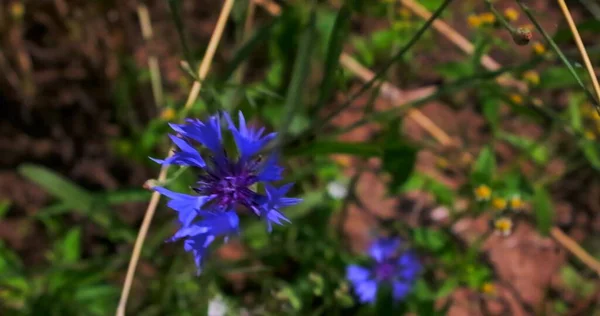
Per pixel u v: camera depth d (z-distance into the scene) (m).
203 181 0.41
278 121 0.54
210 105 0.49
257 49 0.69
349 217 0.66
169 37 0.72
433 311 0.56
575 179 0.70
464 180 0.68
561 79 0.55
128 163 0.67
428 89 0.73
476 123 0.72
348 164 0.67
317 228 0.59
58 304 0.53
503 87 0.57
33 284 0.55
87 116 0.69
